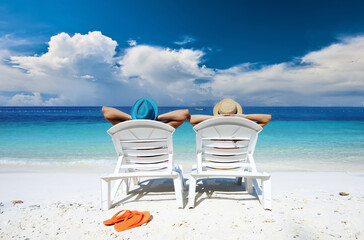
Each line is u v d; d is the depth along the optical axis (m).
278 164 6.74
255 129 3.23
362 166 6.45
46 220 2.83
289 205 3.27
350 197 3.68
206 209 3.13
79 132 14.46
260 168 6.26
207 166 3.45
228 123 3.21
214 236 2.41
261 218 2.83
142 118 3.44
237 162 3.50
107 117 3.65
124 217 2.83
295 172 5.74
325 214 2.94
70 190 4.27
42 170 6.11
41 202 3.57
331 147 9.45
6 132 14.48
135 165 3.43
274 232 2.48
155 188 4.22
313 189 4.23
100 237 2.42
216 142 3.36
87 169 6.23
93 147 9.60
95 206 3.34
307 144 10.14
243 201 3.43
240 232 2.49
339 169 6.12
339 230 2.51
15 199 3.75
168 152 3.43
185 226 2.64
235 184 4.43
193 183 3.25
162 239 2.37
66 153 8.47
